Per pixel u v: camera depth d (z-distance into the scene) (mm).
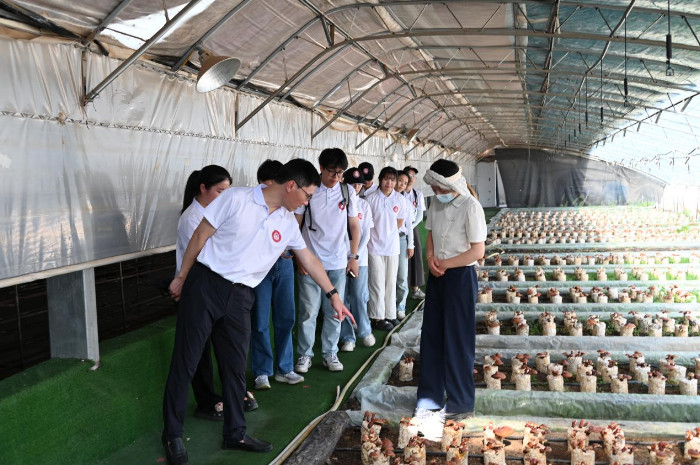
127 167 4570
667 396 4543
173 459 3531
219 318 3609
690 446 3770
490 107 19812
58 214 3791
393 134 15086
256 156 7094
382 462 3656
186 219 3977
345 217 5281
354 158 11789
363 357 5902
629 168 31047
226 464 3658
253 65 6660
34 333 6285
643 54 10297
